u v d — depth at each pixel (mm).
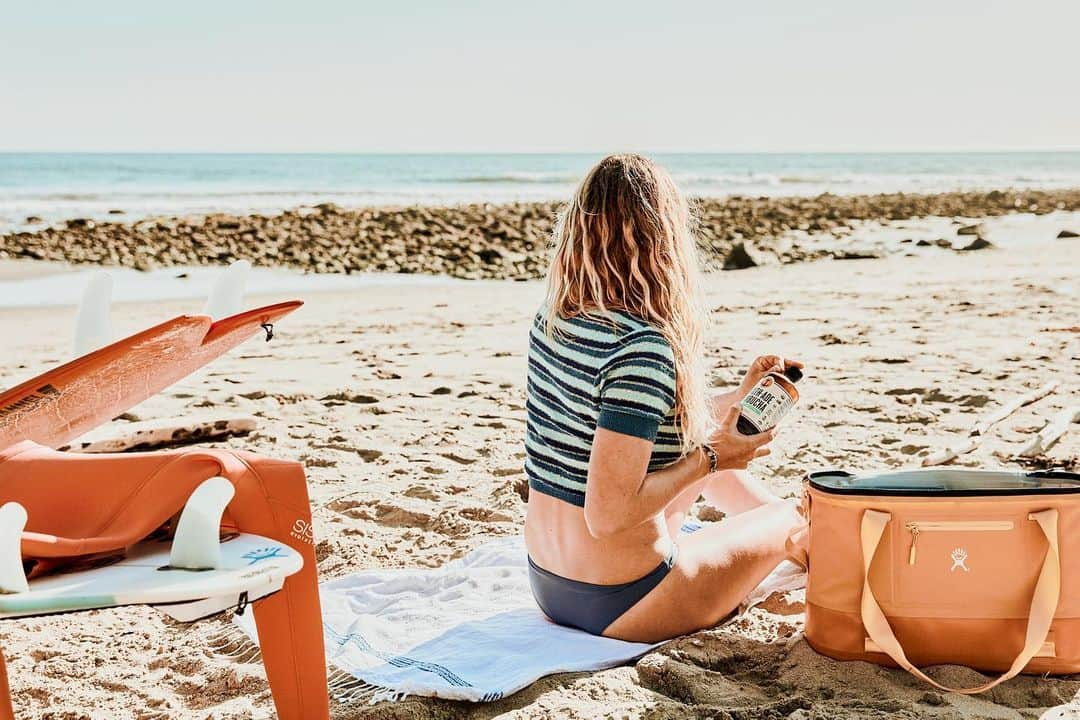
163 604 2061
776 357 3234
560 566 2873
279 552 2072
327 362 7887
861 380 6645
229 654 3059
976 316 9164
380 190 36844
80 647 3113
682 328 2656
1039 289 10828
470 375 7344
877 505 2666
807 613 2838
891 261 14883
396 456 5215
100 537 2104
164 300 11500
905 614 2678
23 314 10344
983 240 16312
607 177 2689
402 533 4055
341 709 2609
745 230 20359
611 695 2605
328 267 15141
